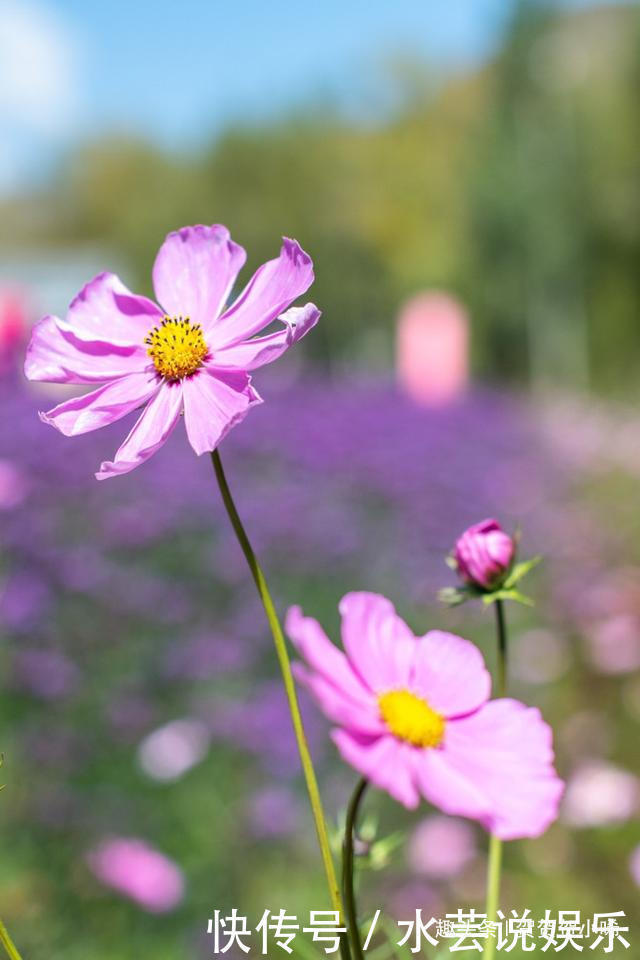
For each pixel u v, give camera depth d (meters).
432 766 0.95
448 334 10.77
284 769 3.79
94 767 3.65
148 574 4.96
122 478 5.71
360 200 37.72
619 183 29.95
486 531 1.23
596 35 32.03
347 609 1.03
